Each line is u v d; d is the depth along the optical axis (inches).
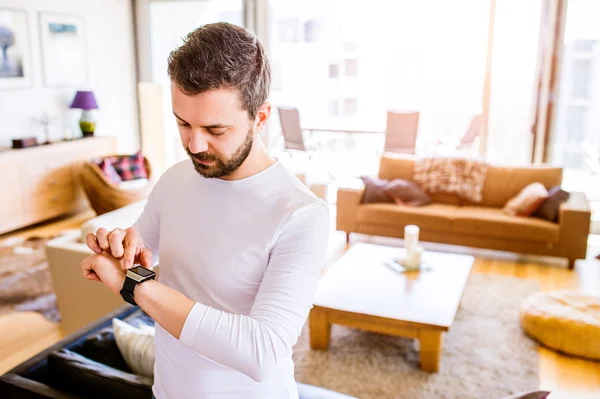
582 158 208.5
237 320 33.8
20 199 195.6
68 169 215.0
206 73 32.5
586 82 200.2
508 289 149.0
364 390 101.9
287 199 38.4
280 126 264.1
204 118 33.6
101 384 59.9
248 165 39.2
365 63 250.2
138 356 67.6
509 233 165.8
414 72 240.4
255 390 39.8
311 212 37.5
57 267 112.2
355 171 270.2
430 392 101.2
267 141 259.1
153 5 263.7
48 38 222.1
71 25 232.1
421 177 189.6
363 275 126.2
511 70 209.0
